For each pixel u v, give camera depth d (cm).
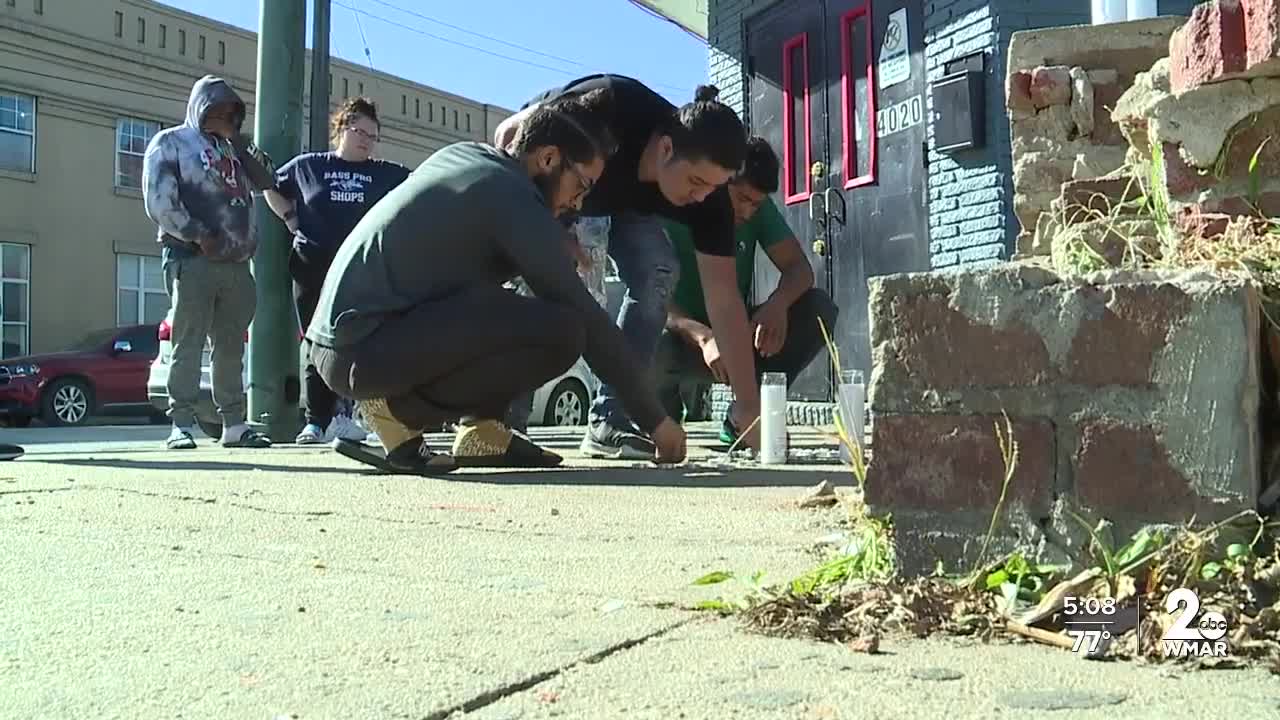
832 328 431
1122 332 137
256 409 543
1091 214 240
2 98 1827
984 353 144
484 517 229
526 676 113
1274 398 145
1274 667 112
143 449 481
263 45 547
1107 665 116
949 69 578
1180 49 200
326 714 102
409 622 138
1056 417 140
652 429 292
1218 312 133
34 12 1850
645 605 146
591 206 333
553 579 164
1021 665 116
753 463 353
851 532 196
